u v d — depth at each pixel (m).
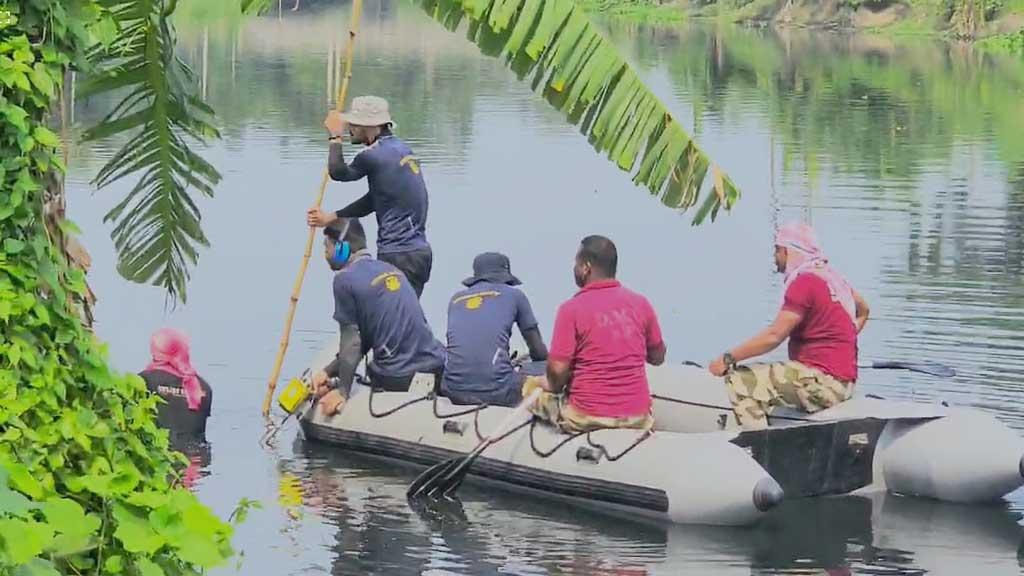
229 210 26.66
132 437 7.02
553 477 13.23
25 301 6.70
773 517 12.83
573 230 25.72
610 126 10.69
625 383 13.34
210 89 51.03
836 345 13.70
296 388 15.00
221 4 77.31
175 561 6.39
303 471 13.99
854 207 28.17
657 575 11.23
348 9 102.06
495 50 10.48
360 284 14.98
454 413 14.20
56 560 6.16
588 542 12.05
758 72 63.38
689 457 12.62
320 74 58.34
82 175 28.86
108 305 19.67
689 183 11.05
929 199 29.09
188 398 14.82
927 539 12.25
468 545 11.94
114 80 10.14
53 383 6.75
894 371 16.86
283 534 12.09
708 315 20.06
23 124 6.71
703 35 91.56
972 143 38.25
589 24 10.48
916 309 19.83
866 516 12.89
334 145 16.05
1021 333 18.45
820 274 13.66
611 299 13.34
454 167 32.84
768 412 13.75
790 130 41.75
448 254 23.55
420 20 96.56
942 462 13.30
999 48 77.88
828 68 65.31
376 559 11.53
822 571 11.40
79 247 7.55
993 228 25.88
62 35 6.93
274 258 22.81
